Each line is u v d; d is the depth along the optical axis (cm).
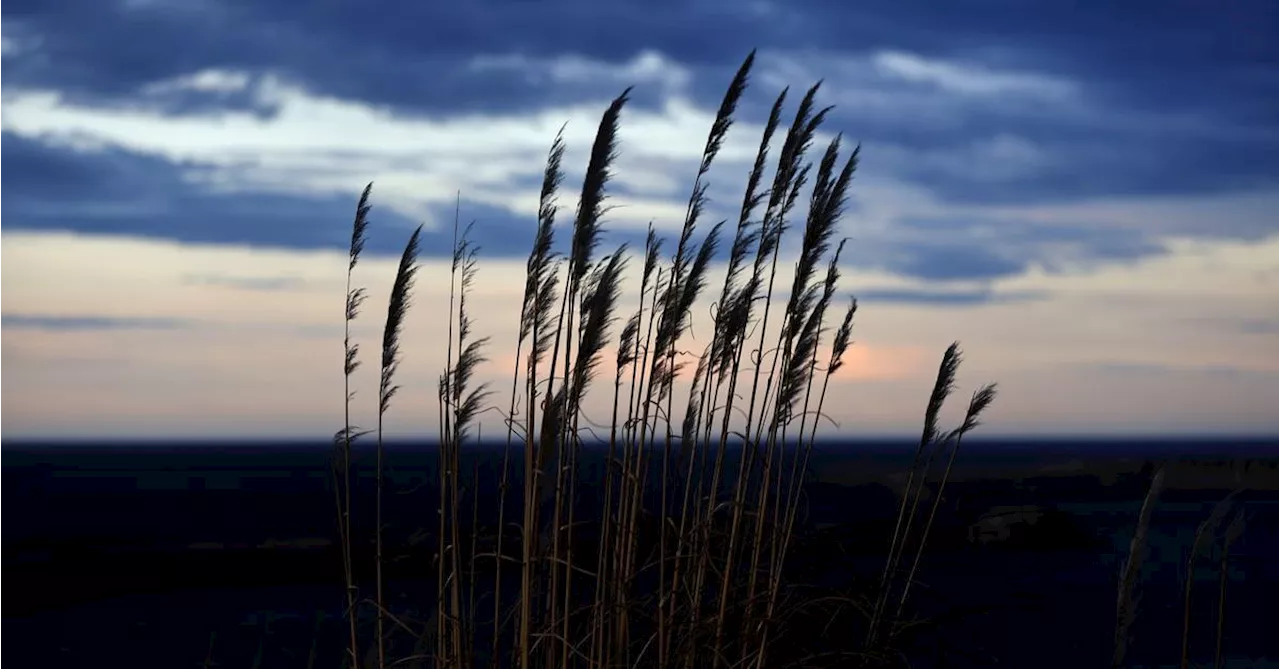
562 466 443
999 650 1095
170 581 2428
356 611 502
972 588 1336
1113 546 2373
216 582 2392
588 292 454
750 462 471
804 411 498
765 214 488
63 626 1827
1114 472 5869
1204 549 511
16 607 2089
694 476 498
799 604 471
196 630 1695
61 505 4659
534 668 462
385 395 490
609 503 459
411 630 487
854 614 505
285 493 5044
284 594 2155
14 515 4122
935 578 1224
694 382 511
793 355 477
